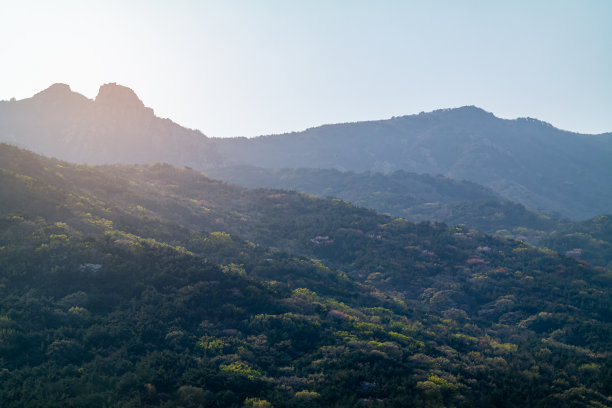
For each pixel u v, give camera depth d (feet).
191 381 186.29
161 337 220.43
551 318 344.49
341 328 259.19
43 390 173.68
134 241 316.60
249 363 208.44
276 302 277.03
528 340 309.01
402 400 182.60
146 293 254.47
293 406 177.06
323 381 195.93
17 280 245.65
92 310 237.25
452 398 188.55
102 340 211.00
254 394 185.37
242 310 256.52
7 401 166.09
